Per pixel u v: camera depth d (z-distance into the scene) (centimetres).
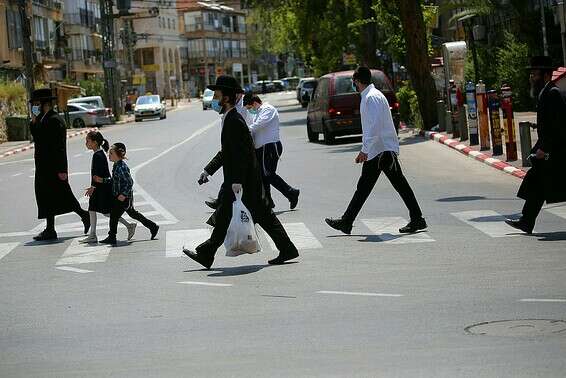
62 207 3119
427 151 5350
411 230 2733
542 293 1817
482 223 2791
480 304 1752
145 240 2953
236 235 2297
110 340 1664
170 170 5388
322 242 2659
